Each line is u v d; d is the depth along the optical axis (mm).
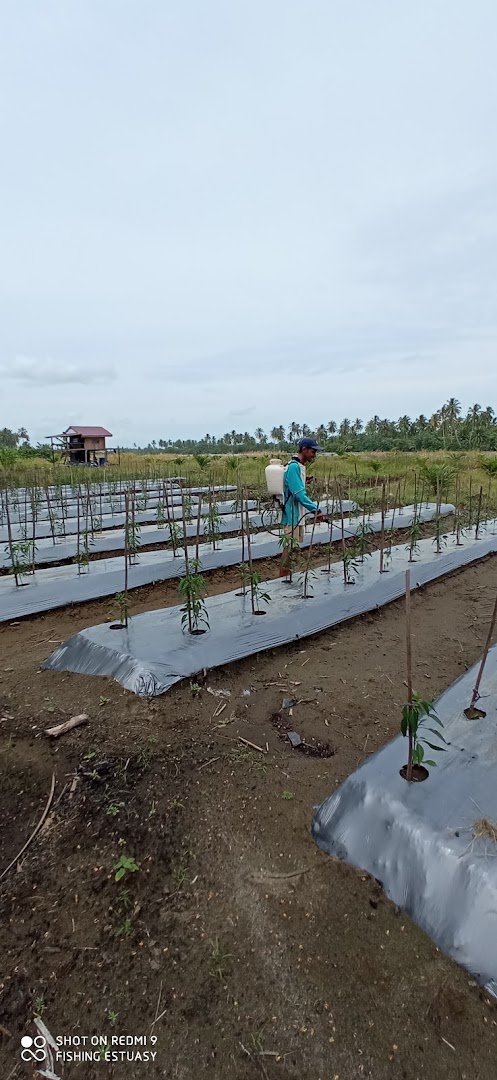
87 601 5977
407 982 1742
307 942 1891
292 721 3371
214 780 2742
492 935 1787
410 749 2402
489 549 8203
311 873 2180
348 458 25125
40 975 1805
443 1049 1558
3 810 2580
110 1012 1688
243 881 2152
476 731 2836
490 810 2215
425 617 5473
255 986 1747
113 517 11164
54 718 3332
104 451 35781
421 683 3918
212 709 3477
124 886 2137
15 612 5441
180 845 2324
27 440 57688
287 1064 1531
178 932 1943
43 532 9477
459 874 1950
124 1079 1521
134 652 3930
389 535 9250
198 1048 1582
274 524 9398
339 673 4090
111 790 2643
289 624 4660
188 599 4312
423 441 50188
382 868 2129
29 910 2041
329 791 2688
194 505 12609
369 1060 1533
